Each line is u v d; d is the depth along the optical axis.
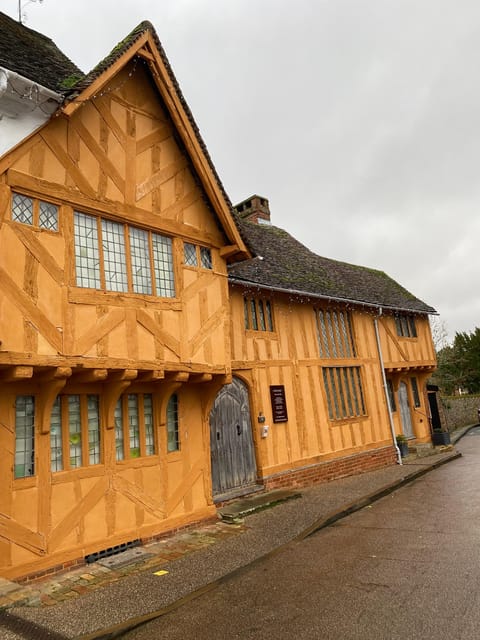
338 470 11.89
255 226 15.36
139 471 6.82
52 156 6.01
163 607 4.60
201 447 7.95
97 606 4.64
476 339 41.66
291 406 11.17
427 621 3.99
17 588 4.73
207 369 7.50
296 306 12.12
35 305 5.48
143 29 6.83
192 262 7.77
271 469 10.20
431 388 18.55
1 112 5.55
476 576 4.87
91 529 6.06
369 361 14.30
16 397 5.61
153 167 7.36
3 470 5.33
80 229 6.25
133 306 6.58
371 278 17.81
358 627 3.99
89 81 5.95
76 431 6.23
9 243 5.37
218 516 7.96
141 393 7.16
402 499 9.30
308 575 5.32
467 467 12.75
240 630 4.09
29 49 6.93
